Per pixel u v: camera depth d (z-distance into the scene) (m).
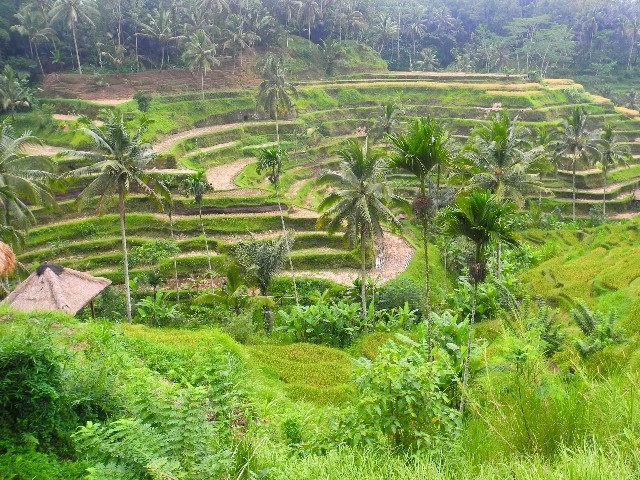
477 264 8.77
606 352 12.12
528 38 105.38
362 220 27.19
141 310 27.97
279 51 80.94
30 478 6.79
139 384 6.42
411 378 6.79
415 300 28.42
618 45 105.44
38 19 65.56
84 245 36.47
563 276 28.95
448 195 32.34
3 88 54.03
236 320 24.39
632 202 56.75
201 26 71.25
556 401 5.86
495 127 27.59
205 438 5.60
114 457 5.37
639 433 5.11
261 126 63.62
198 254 36.97
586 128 68.75
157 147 52.25
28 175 26.75
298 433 9.09
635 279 25.11
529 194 56.50
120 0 74.00
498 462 5.10
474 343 11.41
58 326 14.75
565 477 4.23
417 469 4.98
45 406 8.02
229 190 43.81
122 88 65.88
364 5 97.44
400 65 103.69
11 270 11.58
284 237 28.47
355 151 26.72
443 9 110.81
